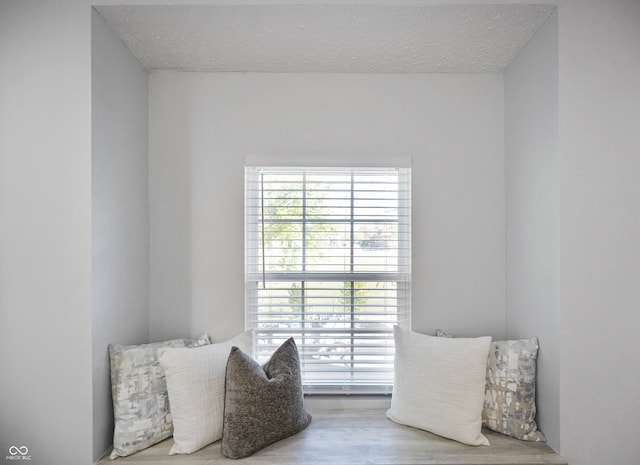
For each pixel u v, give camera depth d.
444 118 2.30
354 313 2.31
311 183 2.31
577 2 1.72
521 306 2.09
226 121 2.28
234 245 2.28
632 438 1.71
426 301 2.29
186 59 2.14
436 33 1.89
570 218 1.73
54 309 1.70
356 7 1.70
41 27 1.71
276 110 2.29
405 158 2.28
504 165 2.29
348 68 2.24
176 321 2.26
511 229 2.21
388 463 1.71
